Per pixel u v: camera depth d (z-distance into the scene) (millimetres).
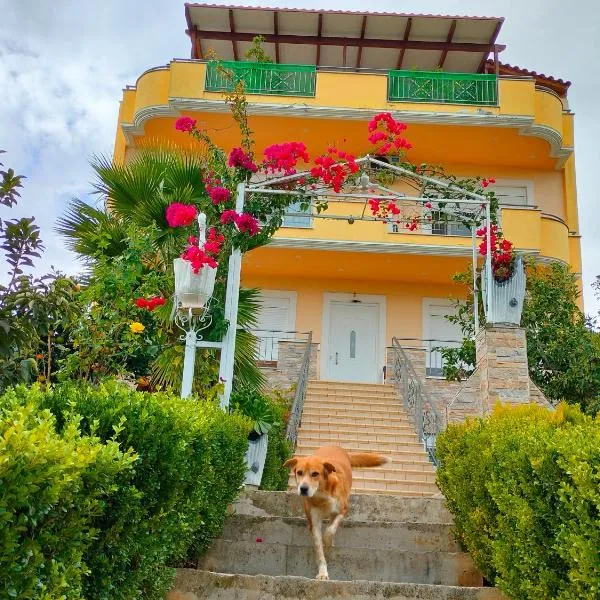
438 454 6652
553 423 5191
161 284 7930
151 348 7441
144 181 9945
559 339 11891
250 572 5531
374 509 6711
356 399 15156
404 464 12266
